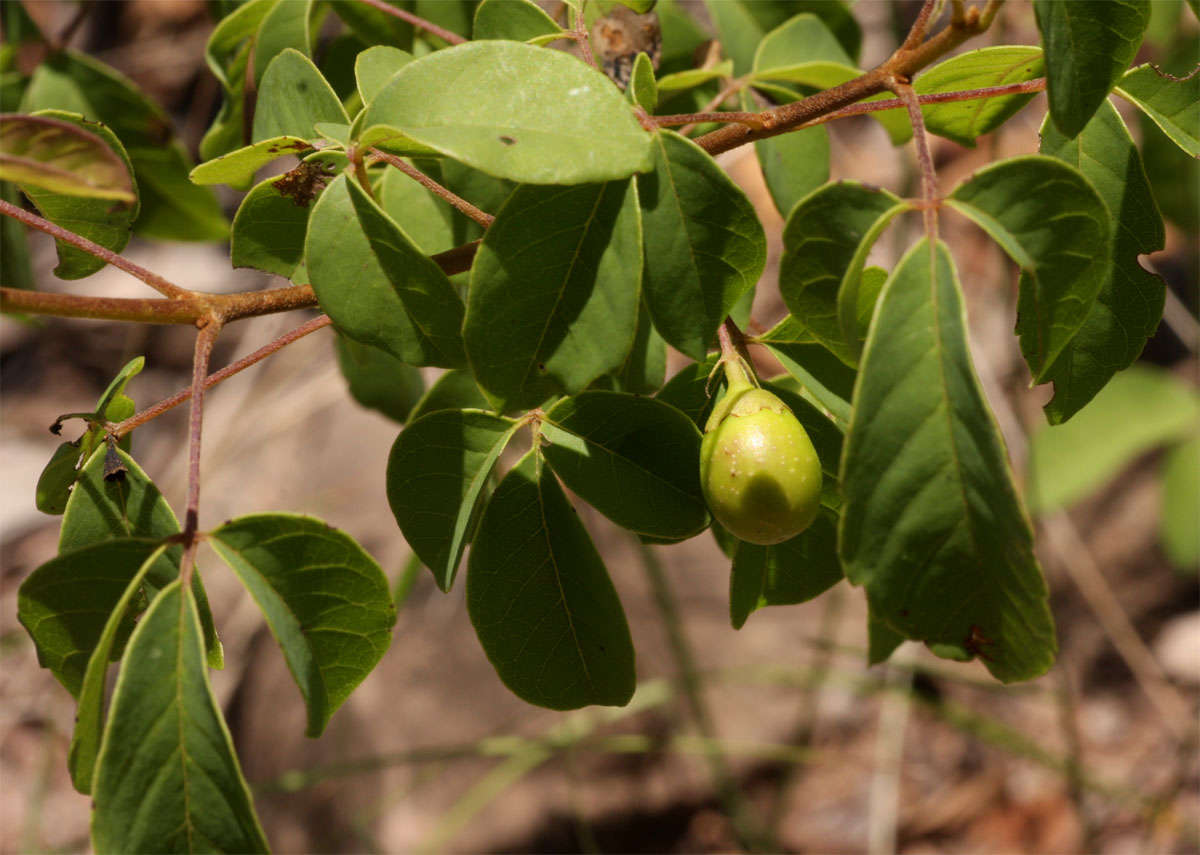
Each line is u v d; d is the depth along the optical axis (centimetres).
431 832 94
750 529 44
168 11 122
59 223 48
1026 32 90
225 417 109
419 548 46
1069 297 43
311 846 94
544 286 44
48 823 103
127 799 42
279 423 104
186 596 43
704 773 99
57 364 124
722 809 99
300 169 47
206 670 43
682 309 44
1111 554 109
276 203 47
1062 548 106
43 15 123
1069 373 47
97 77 59
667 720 100
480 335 44
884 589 42
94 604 44
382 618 44
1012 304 108
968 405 42
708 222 44
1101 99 44
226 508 105
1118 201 46
